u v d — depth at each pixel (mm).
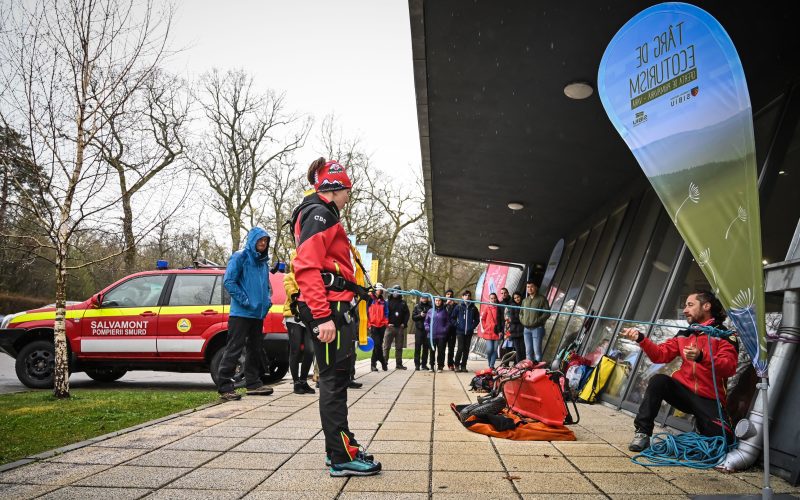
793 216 5168
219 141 25750
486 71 7246
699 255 3619
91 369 9234
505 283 25406
